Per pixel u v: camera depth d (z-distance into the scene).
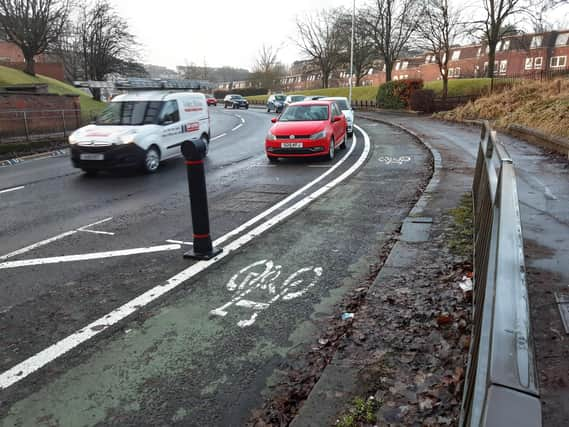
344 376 2.87
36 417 2.73
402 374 2.86
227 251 5.45
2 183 10.30
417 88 33.94
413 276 4.34
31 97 18.91
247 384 2.99
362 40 50.66
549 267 4.10
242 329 3.68
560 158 10.22
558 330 3.09
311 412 2.56
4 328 3.78
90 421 2.69
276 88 84.31
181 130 12.29
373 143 15.91
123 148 10.27
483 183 4.48
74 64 49.75
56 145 18.17
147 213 7.32
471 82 35.94
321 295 4.25
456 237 5.31
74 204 8.05
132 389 2.97
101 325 3.78
